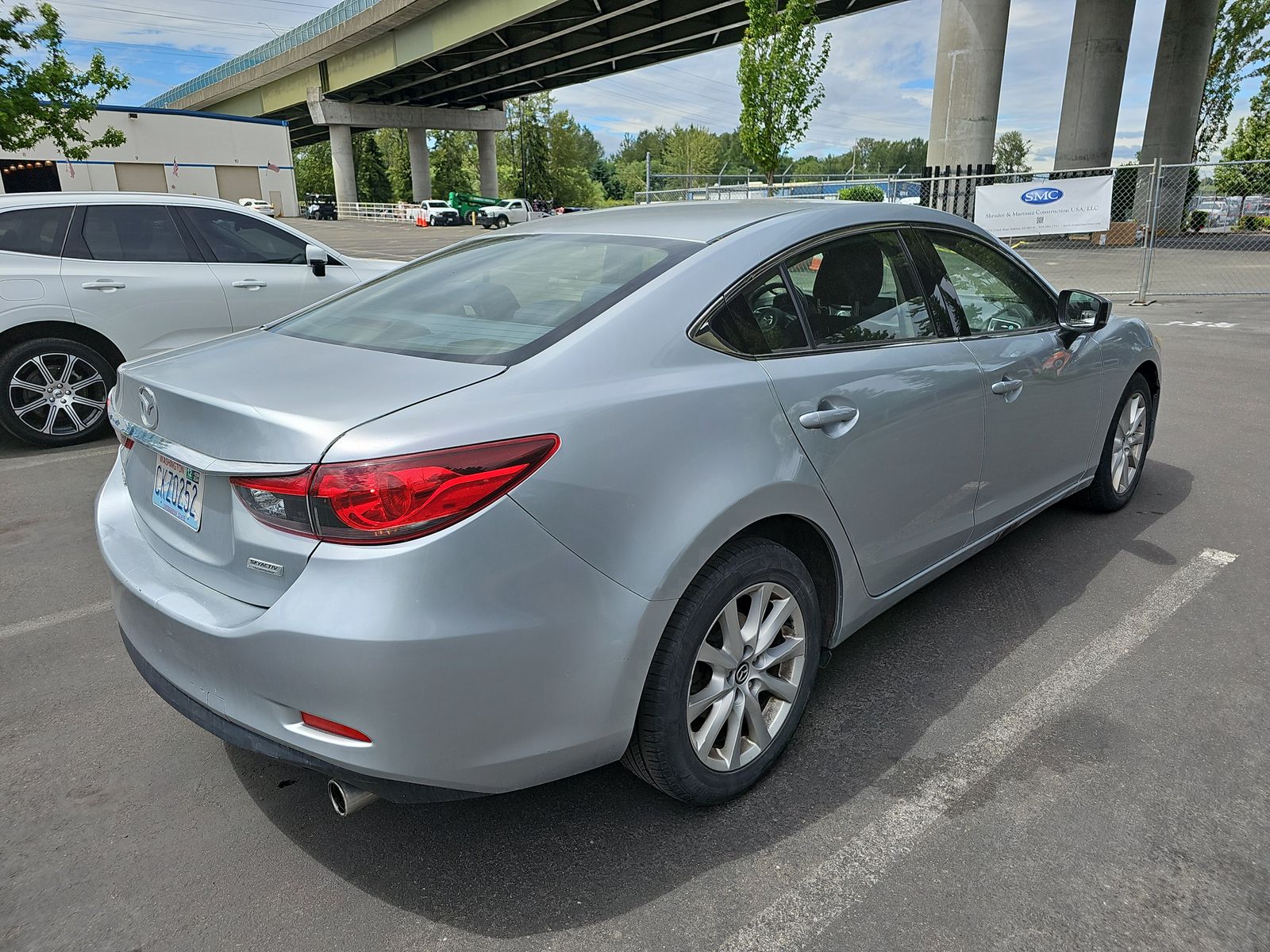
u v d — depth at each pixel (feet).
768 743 7.86
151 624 6.78
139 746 8.77
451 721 5.82
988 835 7.23
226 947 6.27
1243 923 6.28
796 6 60.23
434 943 6.28
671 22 127.34
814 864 6.97
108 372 19.76
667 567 6.47
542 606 5.97
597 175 386.11
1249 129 97.96
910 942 6.18
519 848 7.23
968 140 69.51
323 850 7.25
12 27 56.03
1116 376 13.10
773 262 8.11
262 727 6.10
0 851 7.27
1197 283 48.16
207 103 246.06
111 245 19.61
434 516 5.59
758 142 64.34
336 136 199.62
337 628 5.57
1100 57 83.61
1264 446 18.26
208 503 6.53
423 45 148.66
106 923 6.49
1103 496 13.99
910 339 9.27
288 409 6.08
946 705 9.12
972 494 10.14
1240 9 102.32
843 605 8.55
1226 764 8.06
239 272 20.85
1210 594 11.52
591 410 6.32
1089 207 44.24
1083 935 6.20
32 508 15.72
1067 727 8.70
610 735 6.57
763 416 7.30
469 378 6.43
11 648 10.72
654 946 6.21
